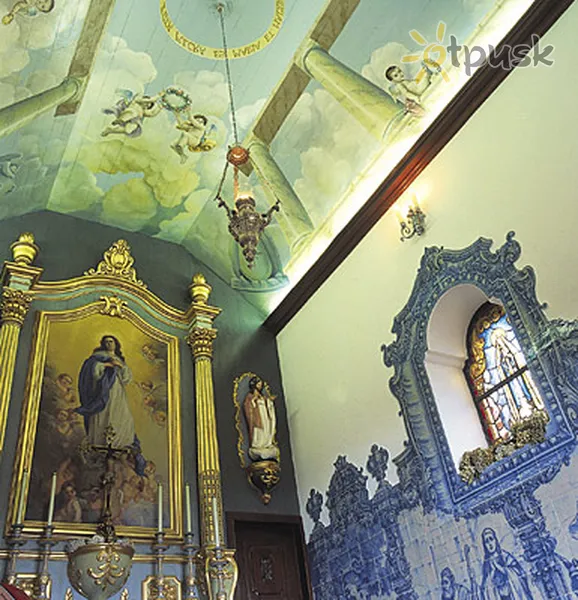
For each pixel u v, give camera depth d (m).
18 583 5.96
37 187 8.17
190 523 7.15
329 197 8.22
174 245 9.54
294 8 7.05
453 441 6.11
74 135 7.79
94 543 6.00
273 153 8.38
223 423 8.23
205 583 6.79
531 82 5.85
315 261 8.55
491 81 6.23
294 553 7.80
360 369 7.45
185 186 8.97
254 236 6.33
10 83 6.48
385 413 6.92
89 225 8.95
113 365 7.81
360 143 7.64
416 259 6.91
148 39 7.11
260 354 9.09
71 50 6.66
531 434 5.24
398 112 7.12
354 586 6.85
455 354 6.58
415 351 6.67
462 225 6.36
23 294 7.54
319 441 7.93
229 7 7.04
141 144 8.31
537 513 5.07
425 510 6.15
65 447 6.99
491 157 6.15
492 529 5.42
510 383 6.04
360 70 7.20
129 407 7.64
